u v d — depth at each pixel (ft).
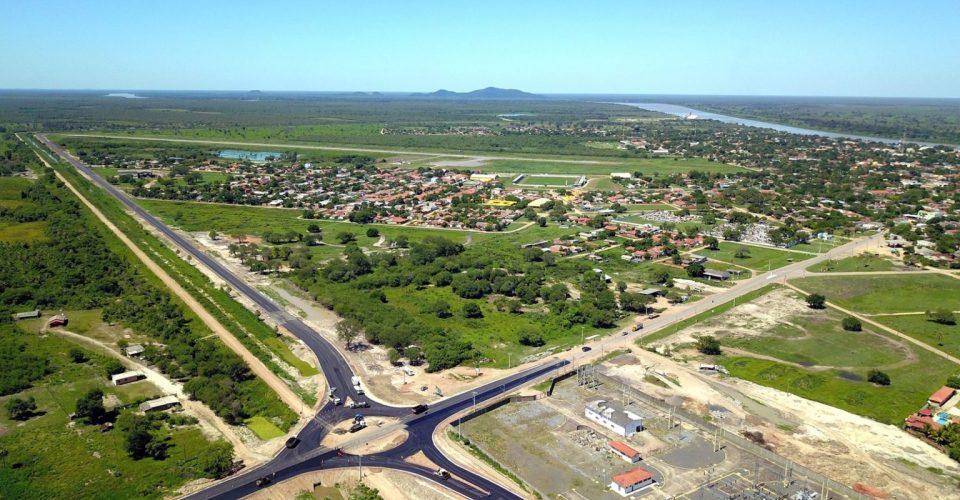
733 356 545.03
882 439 410.72
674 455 393.09
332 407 453.17
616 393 481.05
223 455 377.30
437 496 352.69
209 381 467.52
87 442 400.26
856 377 504.84
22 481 357.20
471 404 458.09
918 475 370.53
